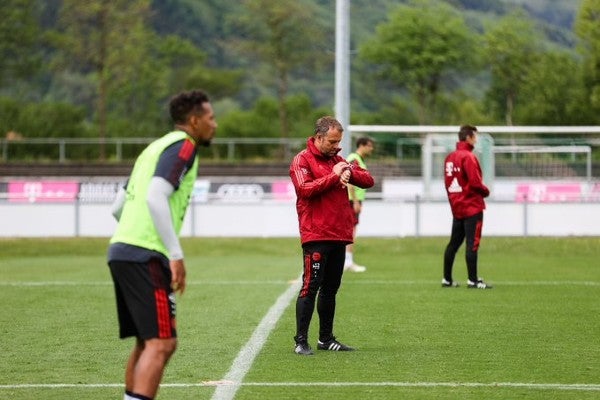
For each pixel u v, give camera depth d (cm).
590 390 2162
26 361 2534
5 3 14862
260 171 12250
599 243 6475
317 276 2600
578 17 13438
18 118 15050
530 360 2533
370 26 18575
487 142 8056
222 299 3869
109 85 14925
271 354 2612
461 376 2319
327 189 2552
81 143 12638
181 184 1780
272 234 6988
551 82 14050
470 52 15188
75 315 3422
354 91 17762
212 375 2330
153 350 1742
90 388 2198
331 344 2678
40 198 7494
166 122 16188
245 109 18725
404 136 11325
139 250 1756
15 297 3978
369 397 2091
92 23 14600
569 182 9306
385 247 6488
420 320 3253
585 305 3653
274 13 14850
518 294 4012
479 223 4156
